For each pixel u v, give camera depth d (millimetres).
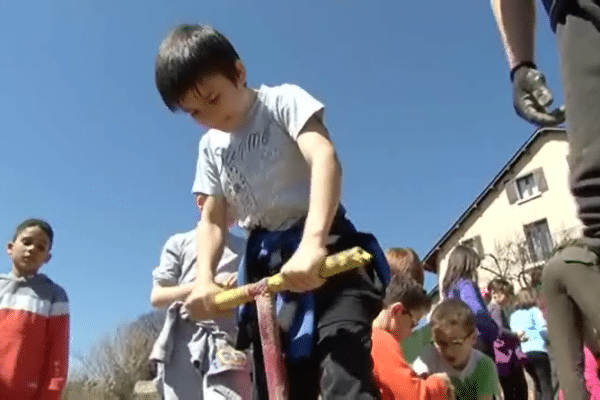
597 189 1396
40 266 4625
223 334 3727
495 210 30406
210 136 2428
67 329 4598
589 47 1413
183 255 4051
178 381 3754
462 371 4160
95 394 31266
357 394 1854
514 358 5836
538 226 29203
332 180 1996
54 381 4406
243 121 2264
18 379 4258
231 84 2135
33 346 4367
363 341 1937
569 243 1745
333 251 2061
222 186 2373
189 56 2049
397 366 3436
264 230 2260
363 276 2045
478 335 4934
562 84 1488
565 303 1708
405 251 4711
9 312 4359
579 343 1702
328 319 1979
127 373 31000
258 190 2227
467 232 31000
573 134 1433
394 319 3838
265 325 1874
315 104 2141
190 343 3752
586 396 1674
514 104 1712
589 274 1620
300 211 2191
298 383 2094
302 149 2107
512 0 1771
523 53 1730
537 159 29562
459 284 5172
